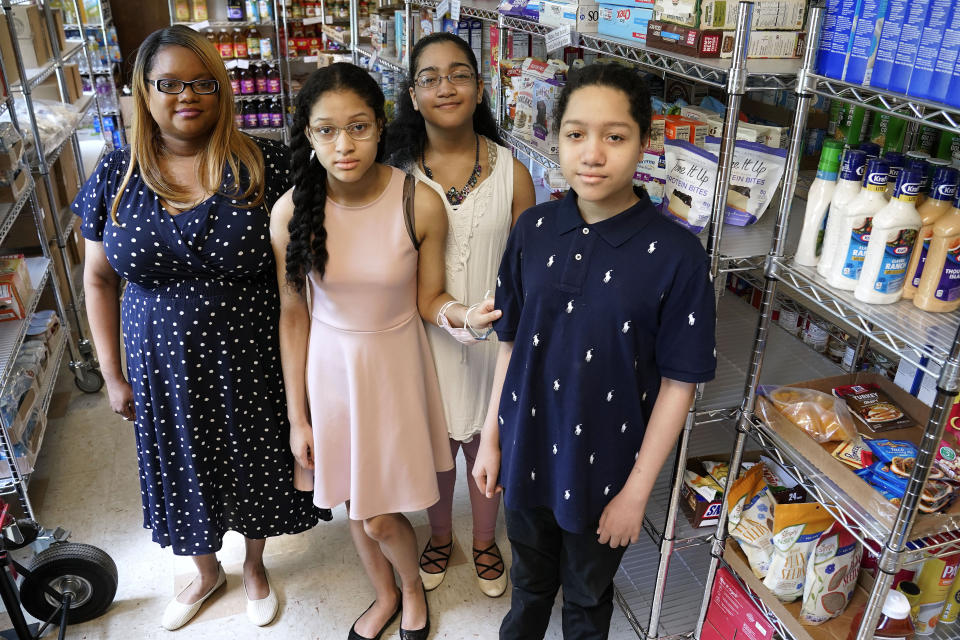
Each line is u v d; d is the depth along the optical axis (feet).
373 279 5.66
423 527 8.76
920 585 5.55
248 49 22.25
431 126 6.26
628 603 7.07
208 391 6.26
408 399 6.16
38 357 9.30
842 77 4.31
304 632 7.36
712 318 4.60
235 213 5.83
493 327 5.46
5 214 9.04
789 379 6.69
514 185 6.40
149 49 5.45
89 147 16.65
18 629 6.34
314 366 6.07
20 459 7.82
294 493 6.95
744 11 4.36
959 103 3.59
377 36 13.43
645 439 4.99
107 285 6.45
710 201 5.47
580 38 6.48
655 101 6.91
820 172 4.83
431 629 7.34
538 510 5.62
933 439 3.98
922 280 4.40
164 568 8.16
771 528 5.78
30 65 12.12
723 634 6.34
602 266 4.62
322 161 5.24
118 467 9.87
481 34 10.25
